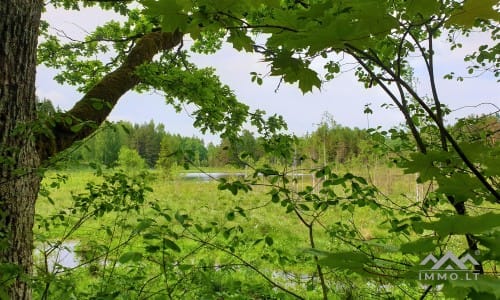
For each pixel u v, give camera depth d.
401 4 0.70
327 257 0.67
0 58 2.23
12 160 2.05
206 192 12.16
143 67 3.96
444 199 1.95
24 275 1.91
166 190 12.28
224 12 0.81
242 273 4.30
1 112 2.19
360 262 0.66
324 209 2.29
